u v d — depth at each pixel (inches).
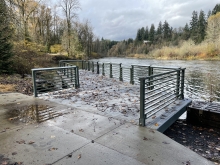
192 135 160.4
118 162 85.0
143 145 100.9
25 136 112.0
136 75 294.4
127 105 176.7
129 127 125.2
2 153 92.7
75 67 257.4
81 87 272.4
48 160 86.5
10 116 148.3
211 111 175.0
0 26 385.4
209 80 546.6
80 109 165.2
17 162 84.7
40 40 864.3
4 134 114.9
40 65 571.5
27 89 290.0
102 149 96.6
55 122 134.6
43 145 100.8
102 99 200.4
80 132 117.2
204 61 1254.9
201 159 88.4
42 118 143.2
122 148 97.7
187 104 188.2
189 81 537.6
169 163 84.7
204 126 179.8
